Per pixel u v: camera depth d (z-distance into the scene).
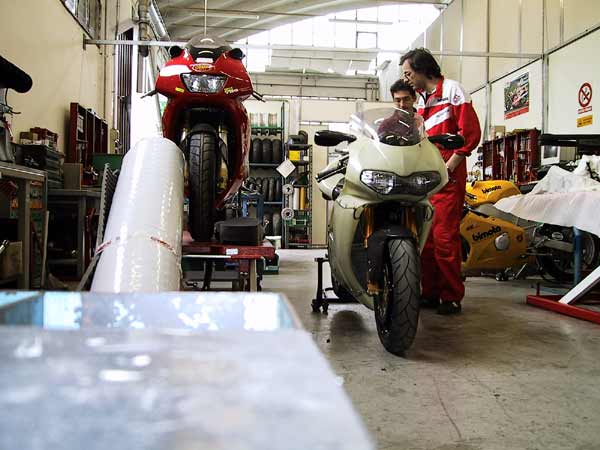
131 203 1.40
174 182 1.53
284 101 11.27
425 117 3.12
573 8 6.52
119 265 1.22
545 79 7.04
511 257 4.11
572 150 5.98
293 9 10.47
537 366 1.95
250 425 0.17
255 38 12.82
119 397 0.20
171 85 2.33
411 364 1.97
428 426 1.39
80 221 3.99
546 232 4.18
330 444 0.16
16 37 4.06
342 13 11.95
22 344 0.25
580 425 1.40
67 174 4.32
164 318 0.48
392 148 2.16
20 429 0.18
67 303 0.47
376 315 2.25
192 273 2.78
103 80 6.49
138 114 7.28
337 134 2.38
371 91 13.82
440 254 2.94
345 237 2.23
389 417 1.45
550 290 4.05
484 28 8.77
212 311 0.48
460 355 2.10
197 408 0.19
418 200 2.14
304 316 2.91
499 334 2.48
